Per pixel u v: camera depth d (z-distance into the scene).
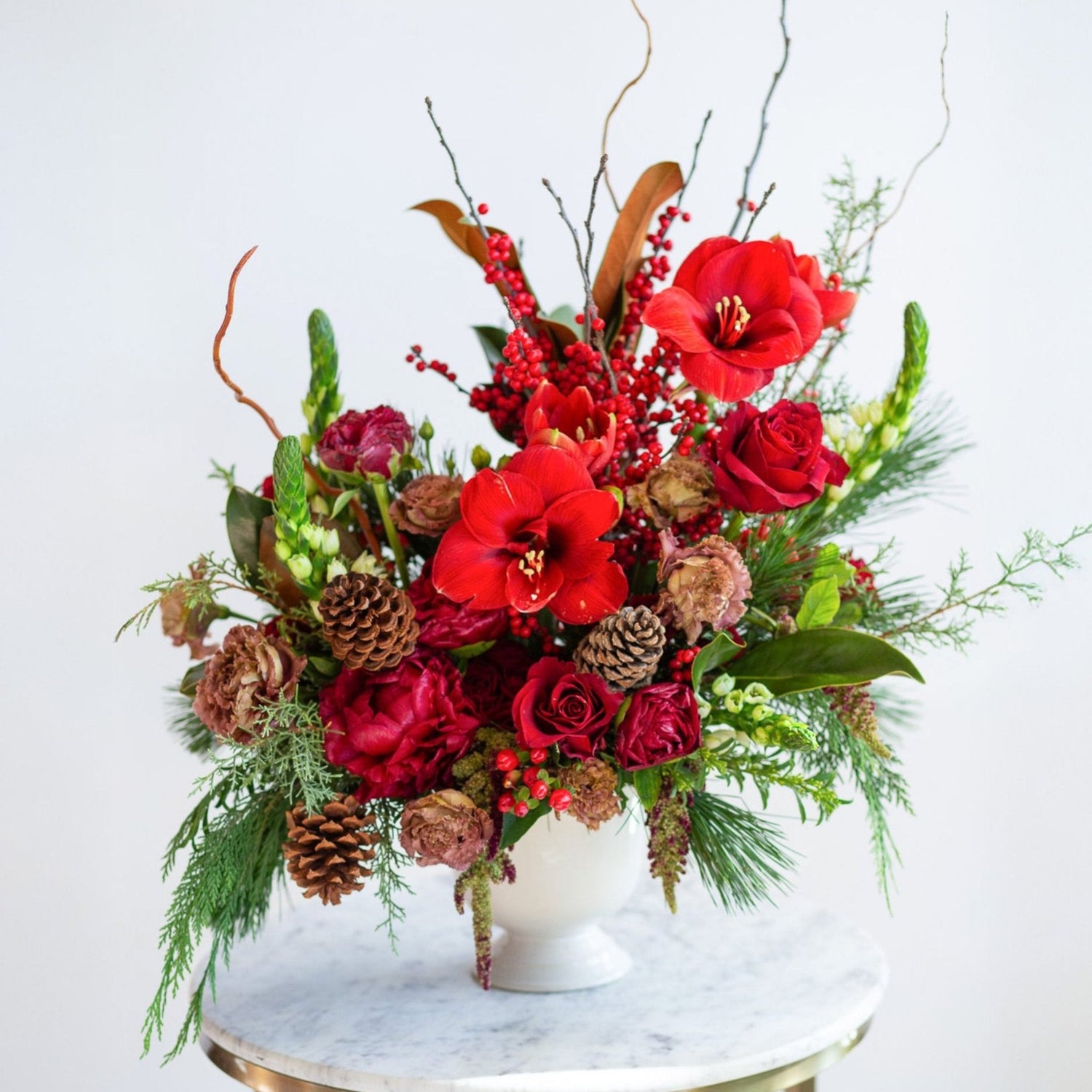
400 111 1.81
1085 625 1.80
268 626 1.04
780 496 0.99
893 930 1.85
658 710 0.94
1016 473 1.81
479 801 0.98
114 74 1.76
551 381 1.11
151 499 1.79
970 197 1.81
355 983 1.19
